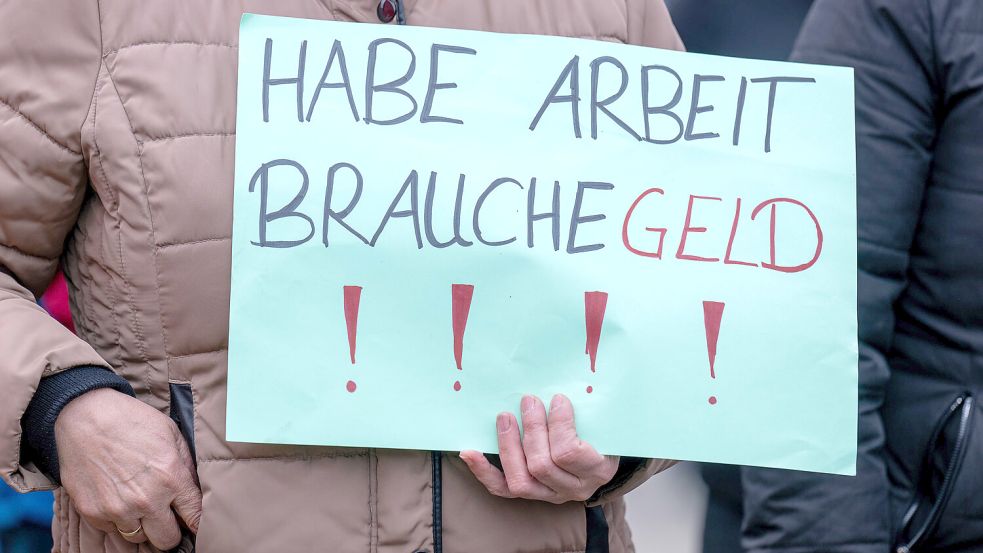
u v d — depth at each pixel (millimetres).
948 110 3268
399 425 2492
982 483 3307
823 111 2744
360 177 2525
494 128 2592
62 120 2508
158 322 2547
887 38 3281
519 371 2537
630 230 2607
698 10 4258
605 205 2605
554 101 2627
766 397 2617
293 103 2531
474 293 2535
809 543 3309
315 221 2504
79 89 2516
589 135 2627
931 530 3375
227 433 2451
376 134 2545
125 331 2588
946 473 3338
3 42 2510
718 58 2732
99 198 2609
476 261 2539
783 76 2748
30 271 2650
